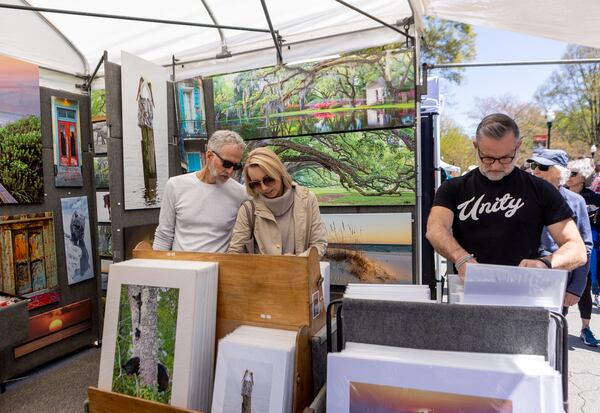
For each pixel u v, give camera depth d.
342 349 1.00
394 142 2.51
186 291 1.09
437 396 0.79
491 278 1.00
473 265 1.01
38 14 3.03
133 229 2.56
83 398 2.48
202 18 2.96
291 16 2.82
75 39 3.31
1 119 2.63
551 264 1.14
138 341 1.14
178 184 1.82
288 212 1.65
